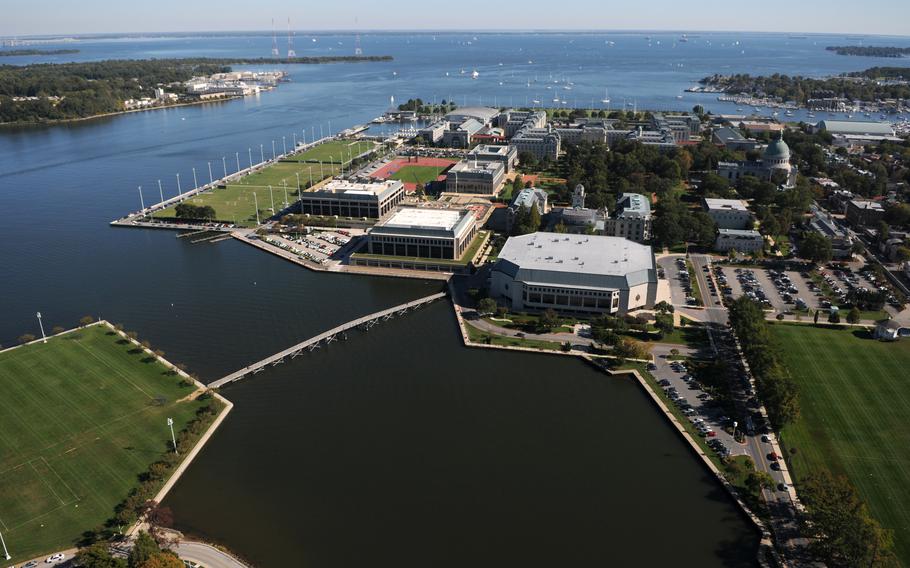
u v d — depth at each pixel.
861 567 182.50
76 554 199.88
